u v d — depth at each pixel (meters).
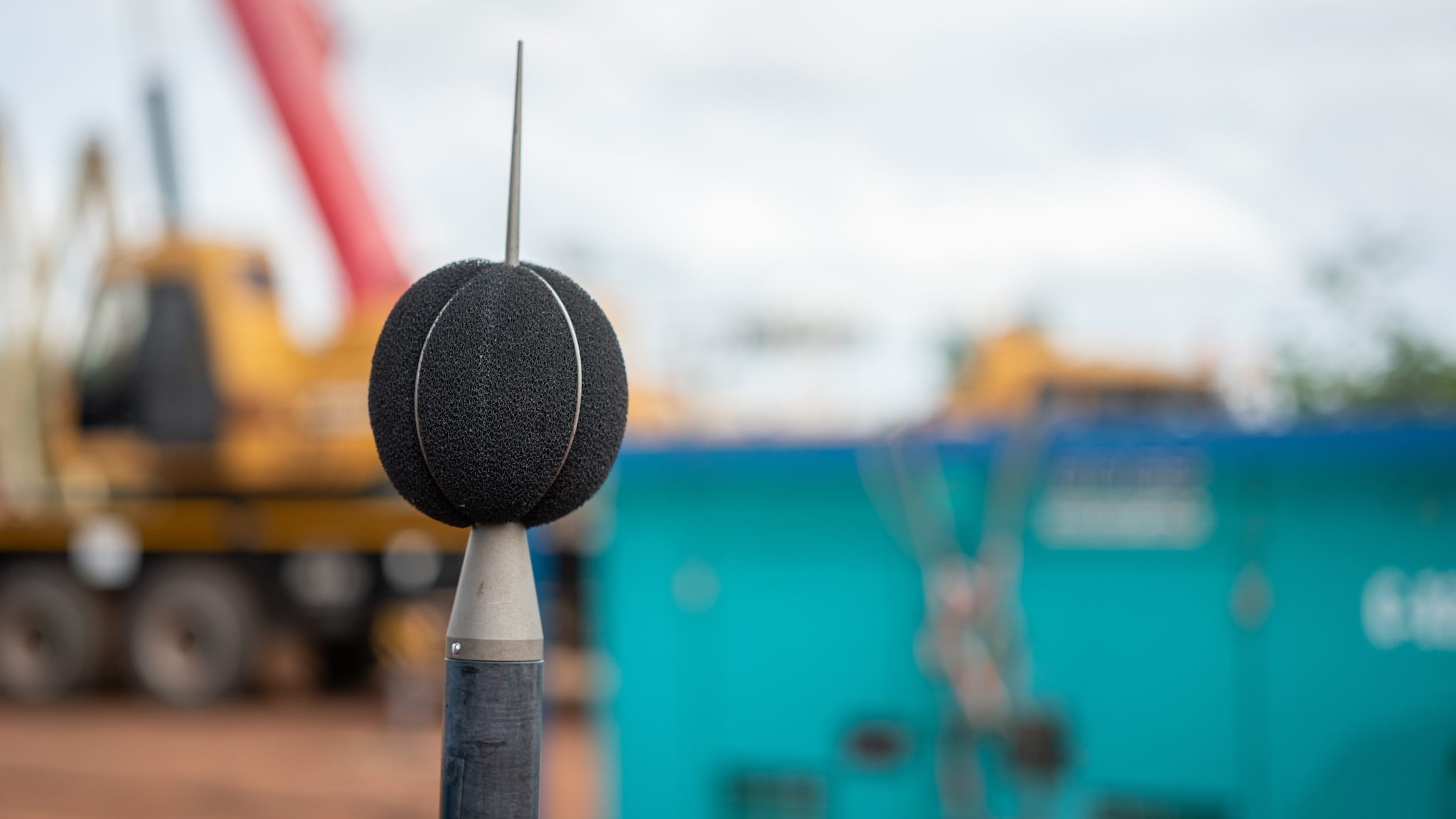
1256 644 3.23
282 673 11.37
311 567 10.25
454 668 1.54
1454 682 3.11
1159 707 3.30
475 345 1.53
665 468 3.69
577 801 6.56
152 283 10.36
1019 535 3.41
